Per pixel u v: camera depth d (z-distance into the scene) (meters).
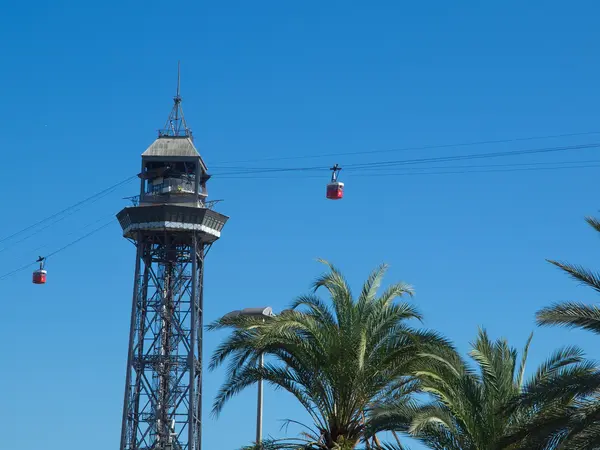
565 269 46.25
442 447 48.97
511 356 51.28
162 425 138.75
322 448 56.00
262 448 55.75
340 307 55.84
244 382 56.47
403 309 55.78
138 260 145.25
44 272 129.25
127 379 140.12
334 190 84.56
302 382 56.47
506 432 48.19
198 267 149.12
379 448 51.19
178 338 142.88
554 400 48.03
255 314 60.81
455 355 51.88
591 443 43.94
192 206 145.25
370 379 55.56
